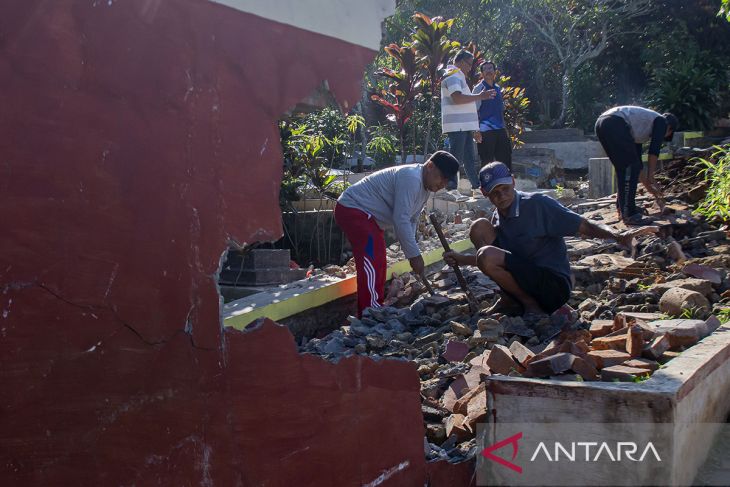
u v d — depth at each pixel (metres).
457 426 4.04
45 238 2.37
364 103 15.27
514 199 5.35
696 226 7.67
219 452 2.86
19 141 2.31
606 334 4.71
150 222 2.66
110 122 2.54
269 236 3.10
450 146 9.20
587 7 21.31
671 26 20.70
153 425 2.66
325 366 3.24
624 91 21.83
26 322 2.34
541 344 5.00
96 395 2.51
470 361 4.79
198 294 2.82
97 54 2.50
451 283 6.76
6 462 2.30
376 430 3.47
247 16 3.00
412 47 10.70
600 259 6.78
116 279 2.56
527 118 22.83
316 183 8.62
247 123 3.02
